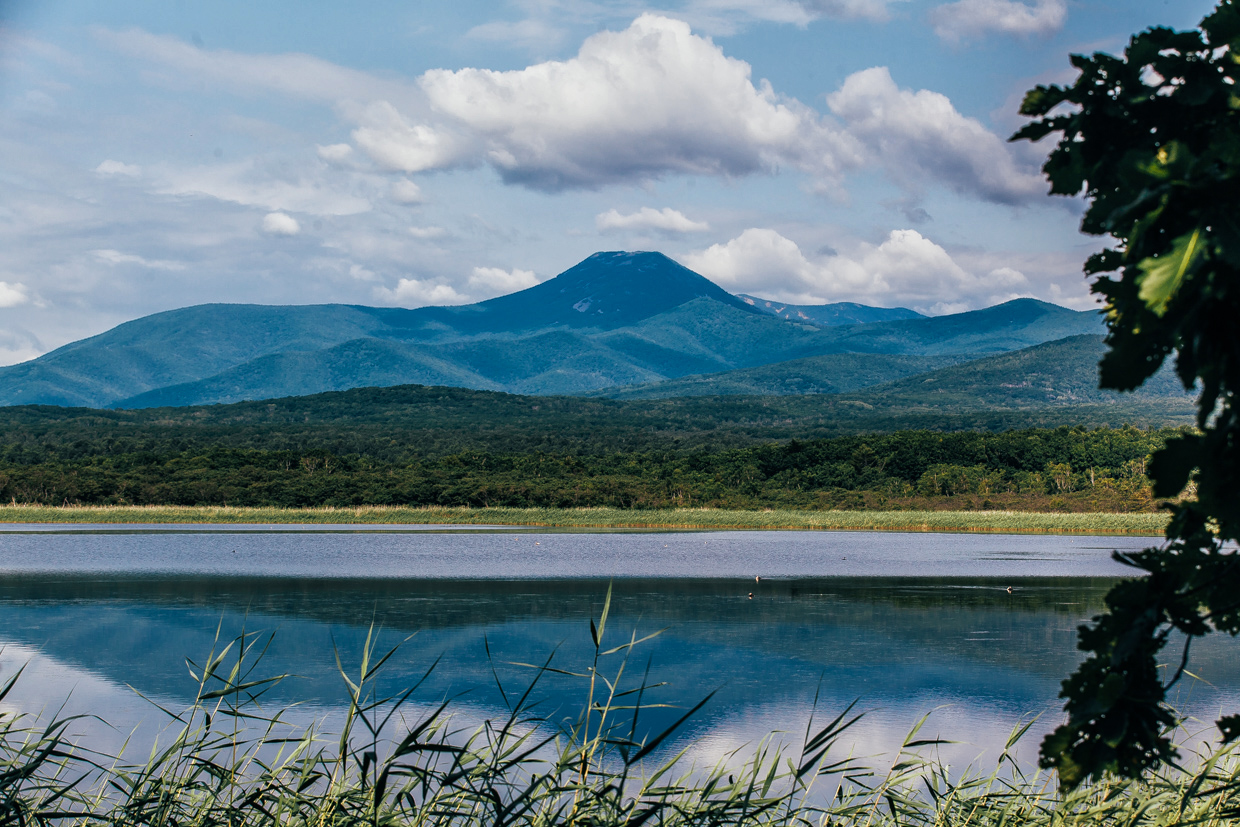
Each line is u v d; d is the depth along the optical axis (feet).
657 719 59.57
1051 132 11.24
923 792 29.01
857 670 76.02
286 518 297.33
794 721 60.18
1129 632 11.14
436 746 19.83
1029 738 56.34
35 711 59.67
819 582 138.41
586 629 94.68
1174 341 9.19
